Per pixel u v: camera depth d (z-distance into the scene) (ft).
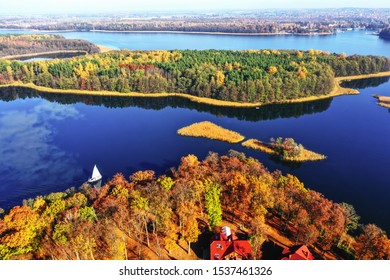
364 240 249.14
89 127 619.67
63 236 229.86
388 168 452.76
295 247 251.19
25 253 245.45
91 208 265.75
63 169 459.32
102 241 250.57
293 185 323.37
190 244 270.67
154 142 544.21
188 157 398.62
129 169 457.27
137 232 275.39
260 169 358.64
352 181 419.95
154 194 289.12
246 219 288.51
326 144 529.86
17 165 472.85
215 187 296.10
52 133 590.55
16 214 249.14
